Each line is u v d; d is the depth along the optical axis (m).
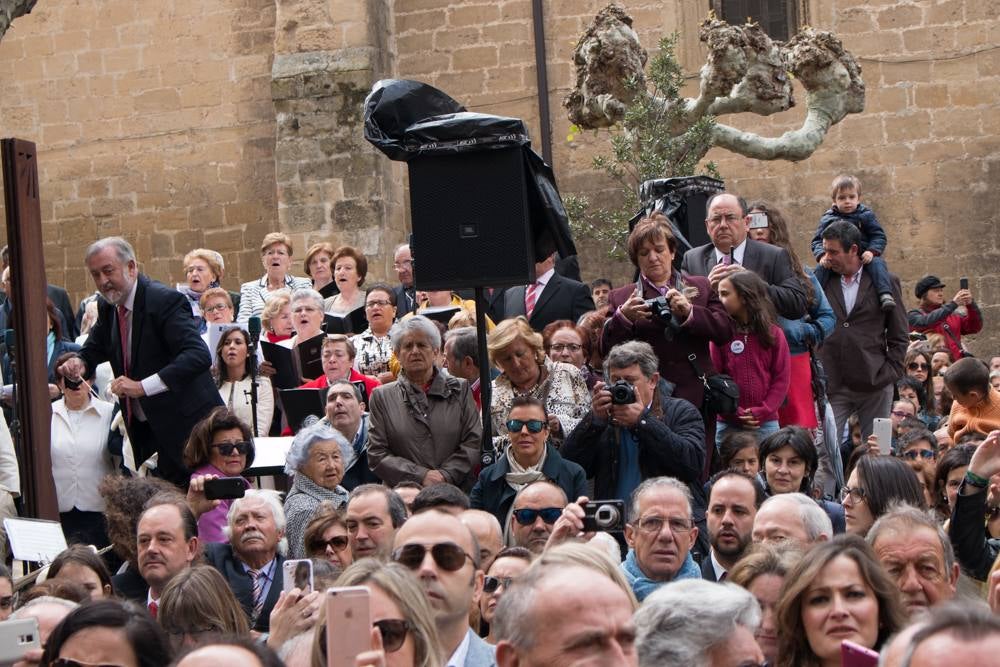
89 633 6.83
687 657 6.35
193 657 5.73
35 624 7.20
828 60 22.77
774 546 8.36
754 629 6.64
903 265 27.20
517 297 17.05
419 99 12.95
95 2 29.95
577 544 6.39
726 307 13.30
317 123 27.61
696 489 11.96
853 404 17.05
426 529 7.98
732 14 28.03
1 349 17.98
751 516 10.02
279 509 11.09
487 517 9.74
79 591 9.55
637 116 21.62
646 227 13.57
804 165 27.48
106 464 14.88
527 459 11.69
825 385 15.62
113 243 13.91
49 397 12.65
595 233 25.61
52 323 17.80
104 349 14.73
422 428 12.77
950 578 8.53
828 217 18.94
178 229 29.62
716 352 13.53
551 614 5.29
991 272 26.89
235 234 29.39
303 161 27.64
